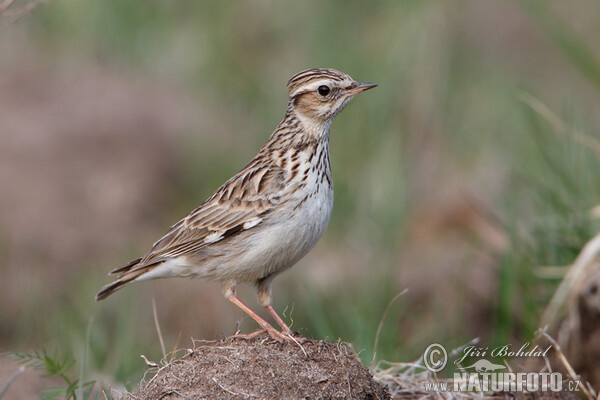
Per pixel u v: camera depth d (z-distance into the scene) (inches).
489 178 671.8
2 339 558.3
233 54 852.0
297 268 593.3
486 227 596.4
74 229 693.9
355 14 837.8
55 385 398.0
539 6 647.1
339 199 660.7
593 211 456.4
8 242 671.8
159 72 876.0
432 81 785.6
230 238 350.0
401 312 525.0
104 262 654.5
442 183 700.0
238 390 289.0
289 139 358.3
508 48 875.4
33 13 920.3
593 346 406.9
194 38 888.9
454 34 861.2
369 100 731.4
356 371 300.8
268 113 753.0
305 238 350.3
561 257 460.4
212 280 359.9
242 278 355.6
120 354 438.3
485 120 768.9
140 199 730.8
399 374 355.6
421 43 799.7
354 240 618.8
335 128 711.1
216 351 303.1
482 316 515.5
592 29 821.9
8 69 837.8
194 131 780.6
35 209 698.2
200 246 354.0
